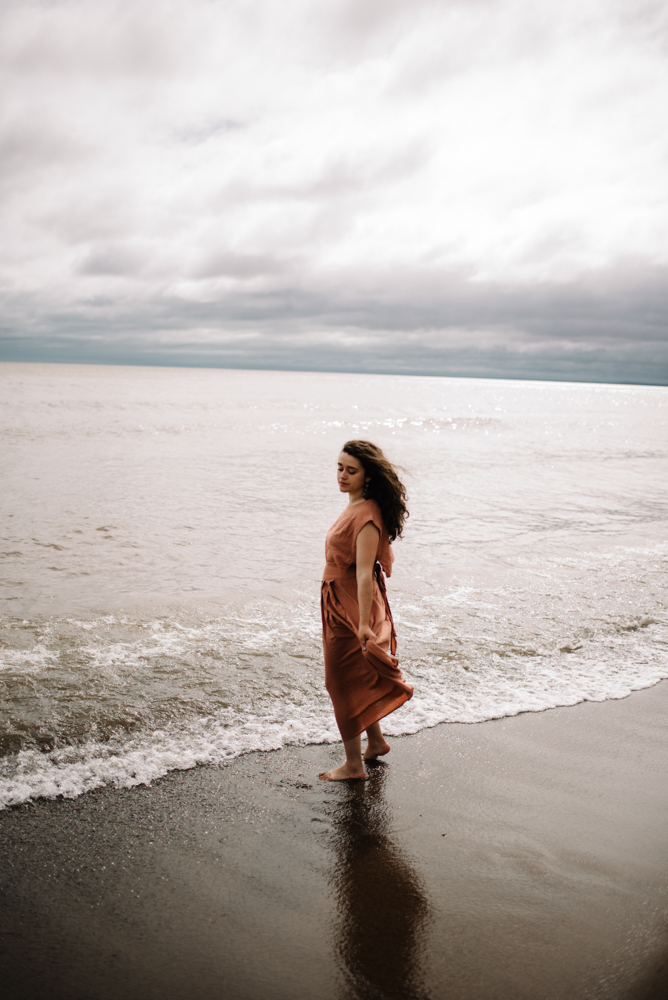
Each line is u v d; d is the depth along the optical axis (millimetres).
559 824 2855
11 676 4027
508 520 9664
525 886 2445
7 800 2834
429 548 7887
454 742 3570
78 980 1936
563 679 4457
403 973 2008
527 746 3557
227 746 3414
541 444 21734
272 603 5758
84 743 3342
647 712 4020
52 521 8438
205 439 19203
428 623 5391
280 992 1926
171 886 2379
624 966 2051
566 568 7227
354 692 3182
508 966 2047
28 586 5914
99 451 15531
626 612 5844
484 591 6312
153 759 3242
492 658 4746
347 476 3252
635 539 8758
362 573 3115
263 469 13734
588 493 12305
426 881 2463
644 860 2621
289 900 2334
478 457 17453
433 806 2975
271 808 2908
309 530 8602
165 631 4980
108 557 6988
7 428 19312
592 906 2344
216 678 4199
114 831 2682
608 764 3395
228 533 8266
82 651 4508
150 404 31750
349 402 43281
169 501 10062
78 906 2250
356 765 3199
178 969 1999
